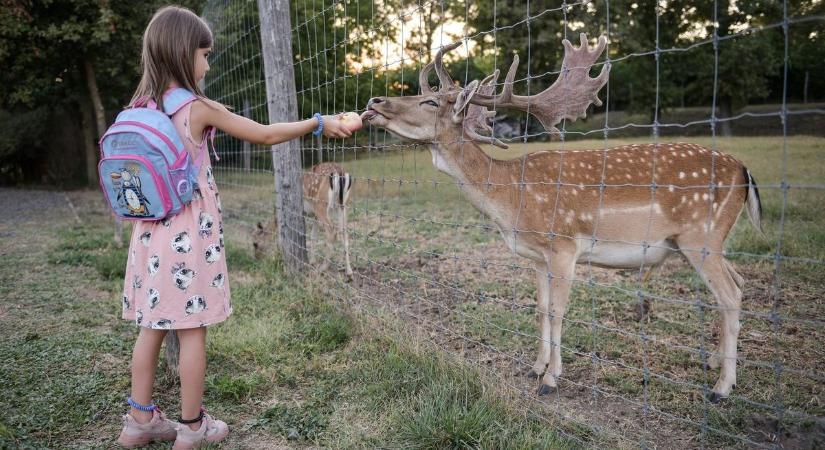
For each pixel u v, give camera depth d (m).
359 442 2.76
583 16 15.66
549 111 3.29
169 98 2.50
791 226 6.43
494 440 2.69
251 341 3.82
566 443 2.65
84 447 2.72
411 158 13.01
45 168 17.97
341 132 2.84
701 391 3.23
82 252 6.96
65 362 3.63
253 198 10.93
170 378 3.38
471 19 19.06
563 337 4.04
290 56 5.42
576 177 3.46
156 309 2.50
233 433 2.87
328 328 4.00
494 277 5.60
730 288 3.28
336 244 7.10
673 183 3.35
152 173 2.37
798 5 17.09
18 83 15.40
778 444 2.17
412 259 6.45
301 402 3.16
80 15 14.02
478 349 3.66
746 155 12.35
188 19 2.55
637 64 27.23
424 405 2.95
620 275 5.50
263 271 5.65
